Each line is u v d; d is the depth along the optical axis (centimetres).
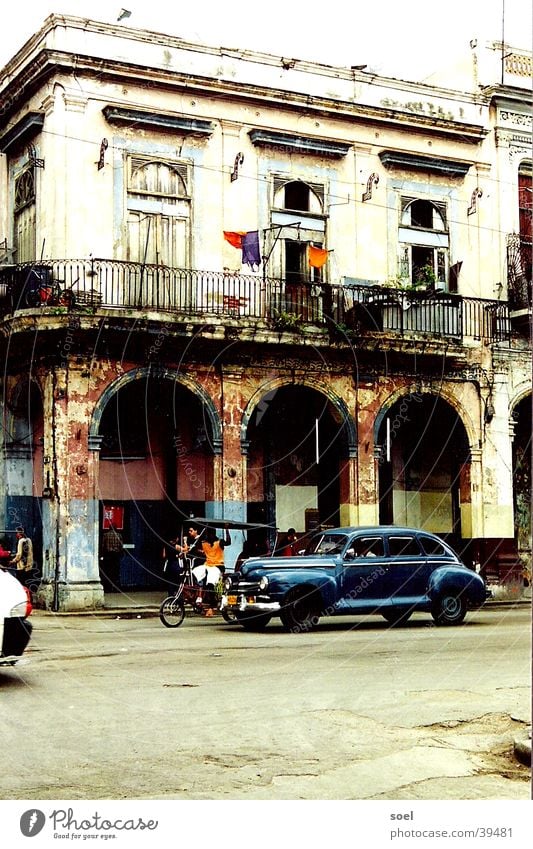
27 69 2188
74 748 825
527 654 1386
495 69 2644
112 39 2180
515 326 2566
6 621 1122
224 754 812
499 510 2539
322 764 785
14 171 2316
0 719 934
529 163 2669
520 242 2614
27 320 2020
